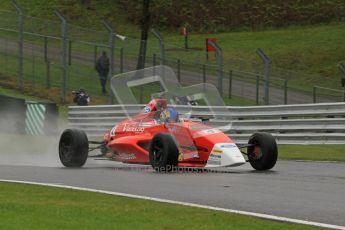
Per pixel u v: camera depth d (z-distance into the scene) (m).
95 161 37.44
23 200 21.59
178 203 20.70
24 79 79.50
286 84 69.38
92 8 142.12
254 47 123.88
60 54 78.00
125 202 21.03
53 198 21.95
